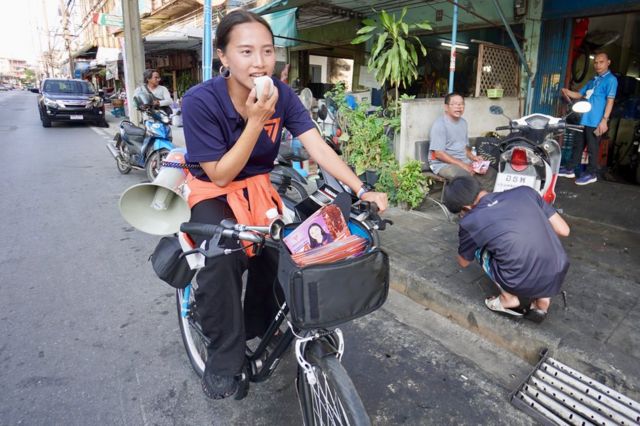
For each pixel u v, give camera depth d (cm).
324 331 171
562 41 617
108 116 1933
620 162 646
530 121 405
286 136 525
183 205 199
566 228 265
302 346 171
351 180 186
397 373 256
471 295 306
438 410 228
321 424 173
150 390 240
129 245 443
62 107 1424
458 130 488
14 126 1520
